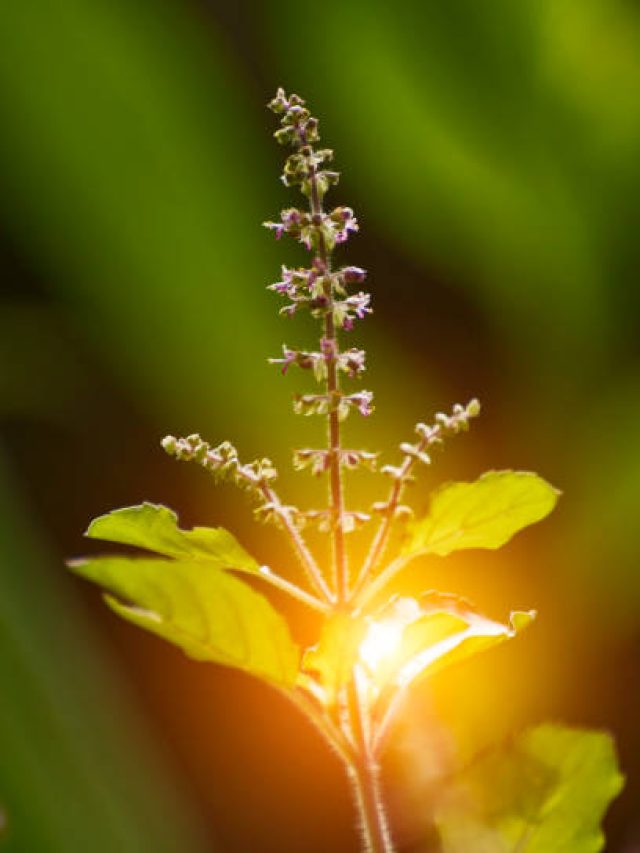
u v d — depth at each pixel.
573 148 1.10
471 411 0.58
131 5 1.07
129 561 0.55
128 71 1.06
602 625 1.04
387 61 1.09
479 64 1.08
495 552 1.08
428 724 0.72
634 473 1.07
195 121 1.09
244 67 1.12
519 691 0.98
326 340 0.58
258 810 1.09
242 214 1.10
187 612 0.56
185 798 1.07
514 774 0.59
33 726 0.88
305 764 1.12
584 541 1.07
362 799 0.57
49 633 1.00
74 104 1.06
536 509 0.58
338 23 1.09
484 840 0.58
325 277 0.57
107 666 1.10
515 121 1.09
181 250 1.10
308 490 1.10
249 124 1.11
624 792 0.96
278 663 0.56
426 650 0.57
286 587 0.58
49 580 1.09
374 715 0.57
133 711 1.09
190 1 1.10
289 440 1.11
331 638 0.56
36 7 1.02
